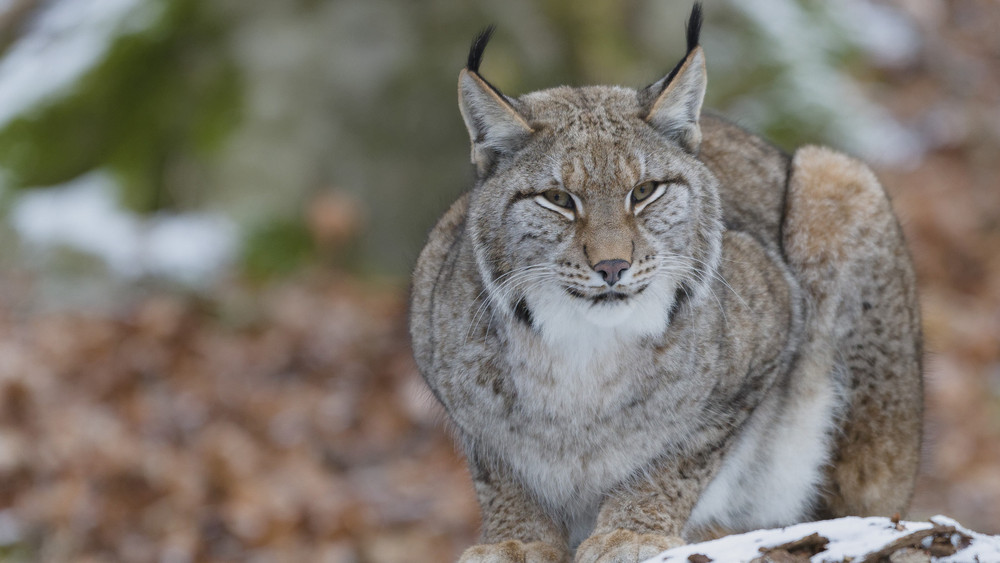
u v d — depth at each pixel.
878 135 18.39
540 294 5.71
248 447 12.70
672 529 5.93
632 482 5.99
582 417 5.84
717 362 6.00
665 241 5.77
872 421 6.84
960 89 20.34
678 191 5.80
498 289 5.84
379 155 16.33
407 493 12.17
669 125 5.93
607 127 5.76
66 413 12.80
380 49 16.41
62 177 16.58
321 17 16.64
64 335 14.35
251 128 16.36
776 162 7.13
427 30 16.47
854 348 6.79
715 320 6.01
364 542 11.38
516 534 6.16
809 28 19.34
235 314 15.05
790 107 17.67
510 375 5.85
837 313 6.75
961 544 4.66
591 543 5.54
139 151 16.56
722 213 6.32
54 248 15.59
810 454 6.69
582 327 5.71
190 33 16.91
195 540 11.23
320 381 14.01
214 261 15.62
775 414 6.54
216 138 16.36
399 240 16.17
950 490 11.88
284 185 16.17
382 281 15.91
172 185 16.39
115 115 16.78
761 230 6.71
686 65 5.84
